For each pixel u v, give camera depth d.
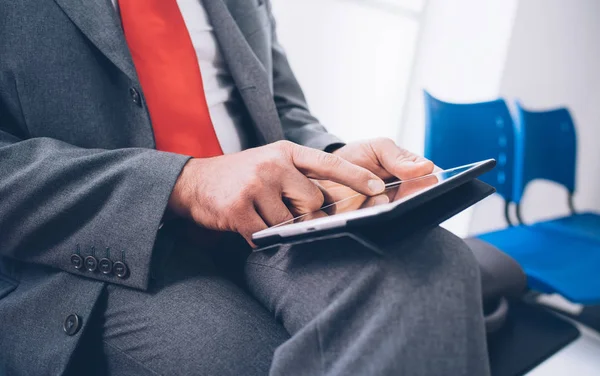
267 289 0.38
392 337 0.26
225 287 0.39
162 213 0.34
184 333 0.34
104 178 0.35
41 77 0.42
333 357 0.28
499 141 1.28
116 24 0.44
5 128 0.44
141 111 0.45
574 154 1.59
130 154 0.37
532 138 1.44
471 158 1.14
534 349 0.79
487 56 1.90
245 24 0.68
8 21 0.41
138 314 0.36
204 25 0.60
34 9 0.41
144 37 0.47
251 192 0.33
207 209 0.34
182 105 0.48
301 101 0.78
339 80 1.92
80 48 0.43
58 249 0.37
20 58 0.41
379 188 0.33
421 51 2.04
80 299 0.36
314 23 1.76
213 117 0.59
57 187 0.36
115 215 0.35
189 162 0.36
